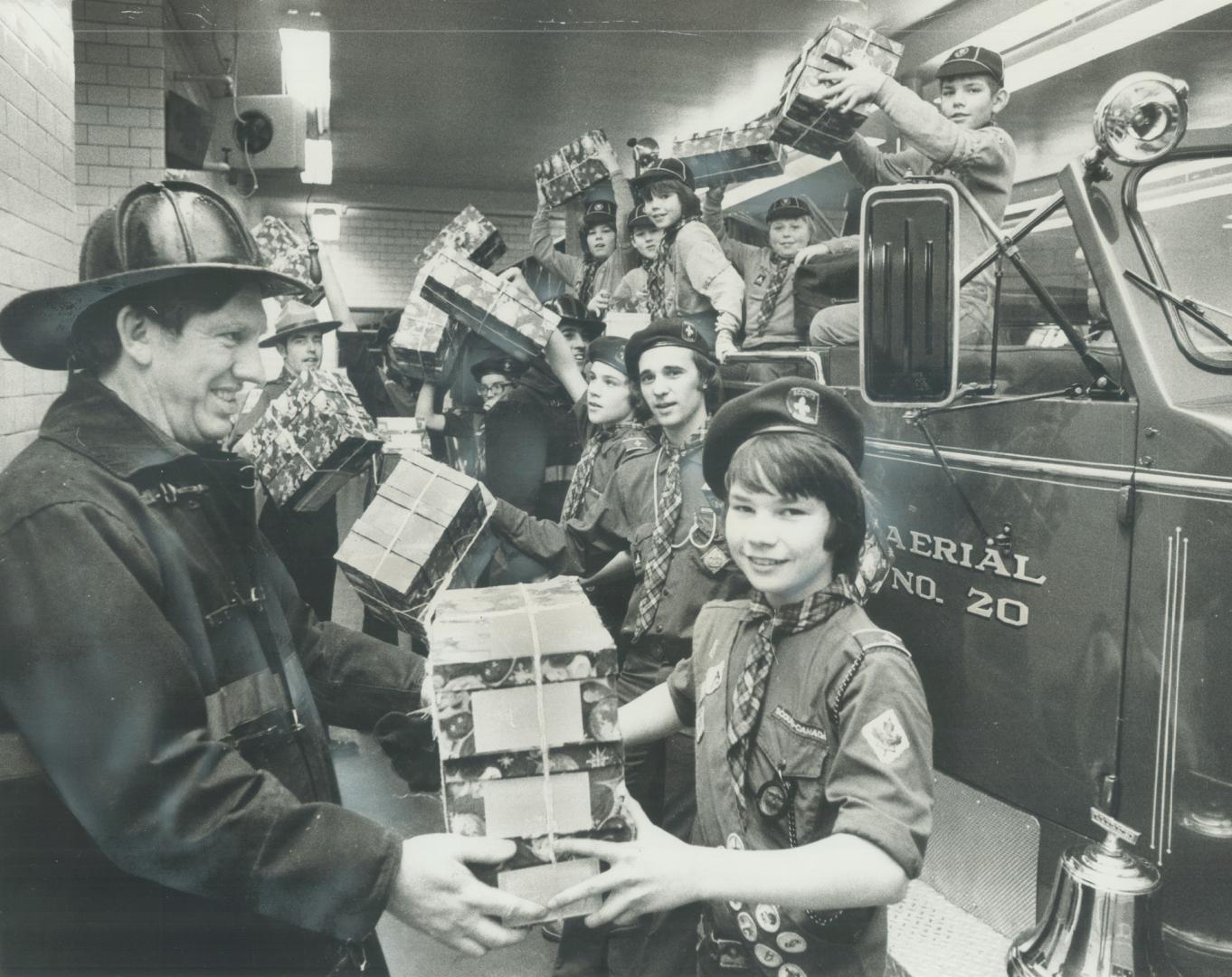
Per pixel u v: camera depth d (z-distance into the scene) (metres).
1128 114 1.50
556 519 2.64
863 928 1.12
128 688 0.85
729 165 2.91
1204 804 1.40
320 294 2.32
